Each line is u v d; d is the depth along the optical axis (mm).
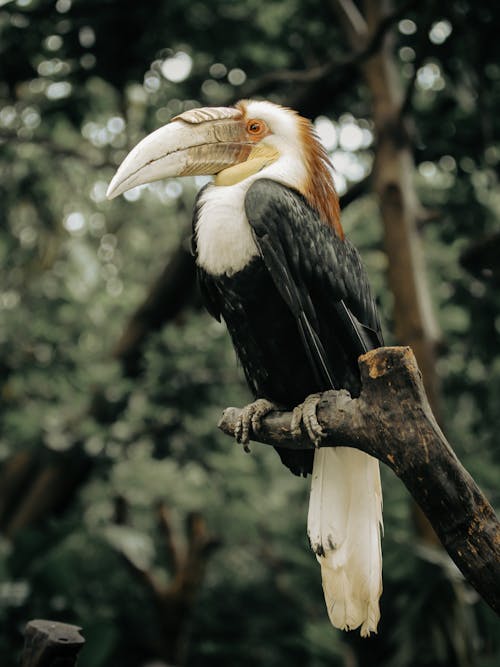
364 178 7477
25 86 8773
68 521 8062
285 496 10102
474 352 8250
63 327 9438
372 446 2400
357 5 8344
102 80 7496
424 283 6820
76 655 2584
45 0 7043
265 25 7961
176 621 9453
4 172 9750
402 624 5988
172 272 8555
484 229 8156
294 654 9570
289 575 9867
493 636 6105
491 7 6703
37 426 7883
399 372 2303
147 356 7898
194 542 9422
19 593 7648
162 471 8312
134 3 6957
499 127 7551
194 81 8523
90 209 11156
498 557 2244
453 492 2262
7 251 10578
